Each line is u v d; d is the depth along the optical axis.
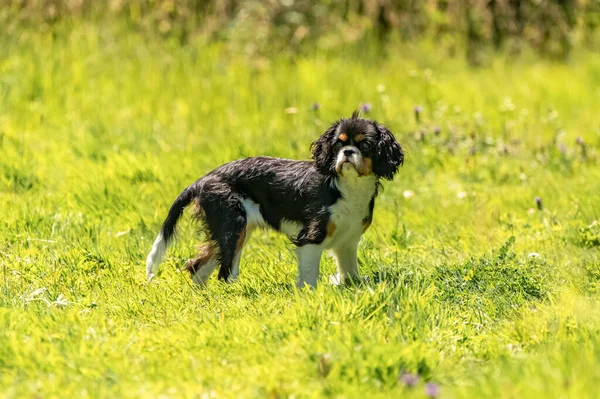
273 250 10.85
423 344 7.21
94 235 11.22
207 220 9.82
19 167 13.81
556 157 15.42
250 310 8.38
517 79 21.12
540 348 7.38
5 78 18.11
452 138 15.90
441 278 9.40
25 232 11.05
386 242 11.36
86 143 15.30
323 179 9.70
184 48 20.34
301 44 21.89
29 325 7.75
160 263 10.02
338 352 6.88
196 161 14.45
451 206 12.73
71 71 18.70
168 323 8.09
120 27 20.53
